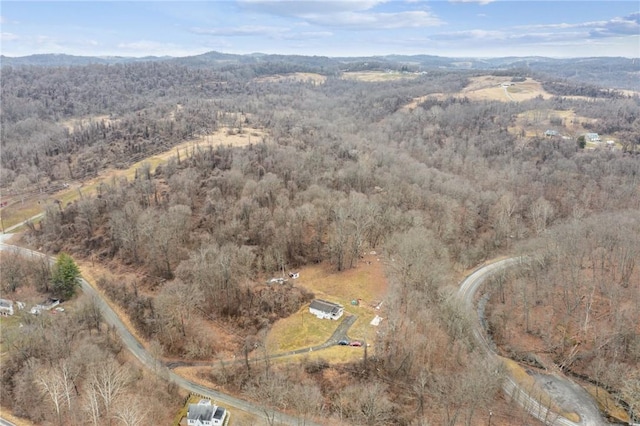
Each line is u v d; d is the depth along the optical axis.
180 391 82.69
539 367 94.56
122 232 129.12
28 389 76.12
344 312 102.12
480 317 110.69
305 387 76.94
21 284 118.38
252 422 73.94
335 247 119.88
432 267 104.62
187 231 130.50
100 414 71.44
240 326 101.25
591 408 82.88
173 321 96.38
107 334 95.56
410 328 90.06
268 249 121.44
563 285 111.69
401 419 74.56
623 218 134.75
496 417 78.00
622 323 96.25
